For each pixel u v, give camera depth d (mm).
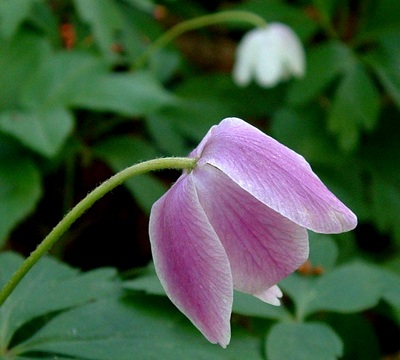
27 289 171
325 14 371
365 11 372
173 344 164
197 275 139
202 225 139
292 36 327
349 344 222
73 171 306
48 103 276
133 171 144
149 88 292
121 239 316
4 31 275
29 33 303
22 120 262
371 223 329
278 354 166
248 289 142
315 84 332
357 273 186
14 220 247
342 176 324
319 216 134
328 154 325
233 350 166
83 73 290
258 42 324
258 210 140
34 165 268
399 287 185
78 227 307
